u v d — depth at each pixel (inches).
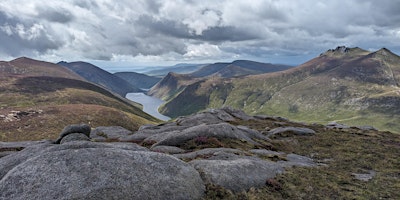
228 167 957.2
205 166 954.1
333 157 1615.4
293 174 1107.3
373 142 2034.9
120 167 742.5
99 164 735.7
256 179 948.0
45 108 6594.5
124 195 671.1
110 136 2854.3
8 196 638.5
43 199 623.5
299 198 883.4
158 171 784.9
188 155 1273.4
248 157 1235.2
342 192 963.3
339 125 3307.1
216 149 1352.1
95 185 666.2
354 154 1664.6
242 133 1930.4
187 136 1656.0
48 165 714.2
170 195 728.3
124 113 7741.1
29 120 5644.7
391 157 1569.9
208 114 3051.2
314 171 1206.9
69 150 784.9
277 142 2001.7
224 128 1814.7
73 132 1736.0
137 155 827.4
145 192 701.3
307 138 2246.6
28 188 652.1
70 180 670.5
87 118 6481.3
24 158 928.9
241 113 3890.3
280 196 883.4
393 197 938.1
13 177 685.3
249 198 822.5
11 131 5002.5
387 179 1154.0
